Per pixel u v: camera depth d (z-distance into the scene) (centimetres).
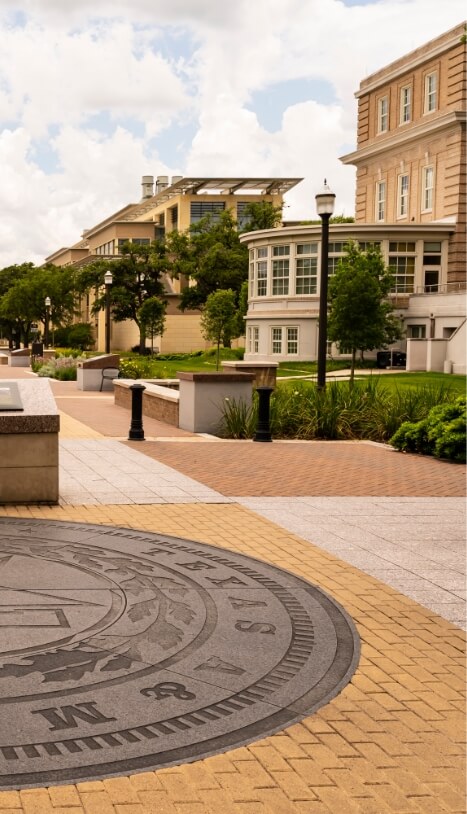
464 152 4888
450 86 4994
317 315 4738
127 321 9038
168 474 1149
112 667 481
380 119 5744
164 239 8888
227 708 435
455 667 500
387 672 490
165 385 2291
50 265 9956
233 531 833
